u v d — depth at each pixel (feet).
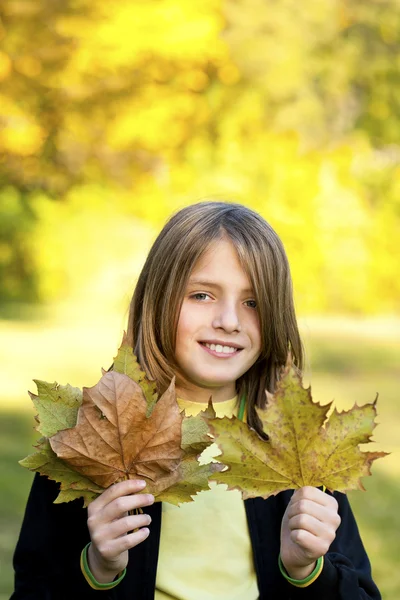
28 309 51.13
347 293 53.01
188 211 6.73
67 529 6.47
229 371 6.32
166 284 6.43
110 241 52.95
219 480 5.02
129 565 6.21
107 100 45.93
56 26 42.78
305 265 52.01
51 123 46.44
